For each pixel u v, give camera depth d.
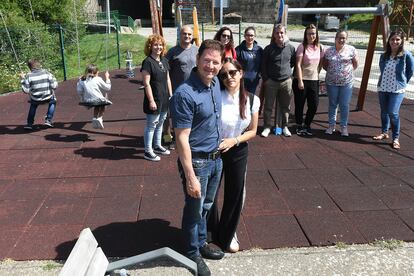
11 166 5.96
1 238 4.11
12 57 18.09
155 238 4.07
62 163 6.05
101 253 2.84
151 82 5.75
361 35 27.20
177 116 3.08
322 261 3.73
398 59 6.37
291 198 4.88
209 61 3.02
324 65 6.98
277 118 7.18
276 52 6.64
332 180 5.38
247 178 5.45
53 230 4.24
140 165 5.92
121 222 4.38
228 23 37.78
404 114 8.68
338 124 7.89
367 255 3.81
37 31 19.47
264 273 3.59
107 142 6.96
